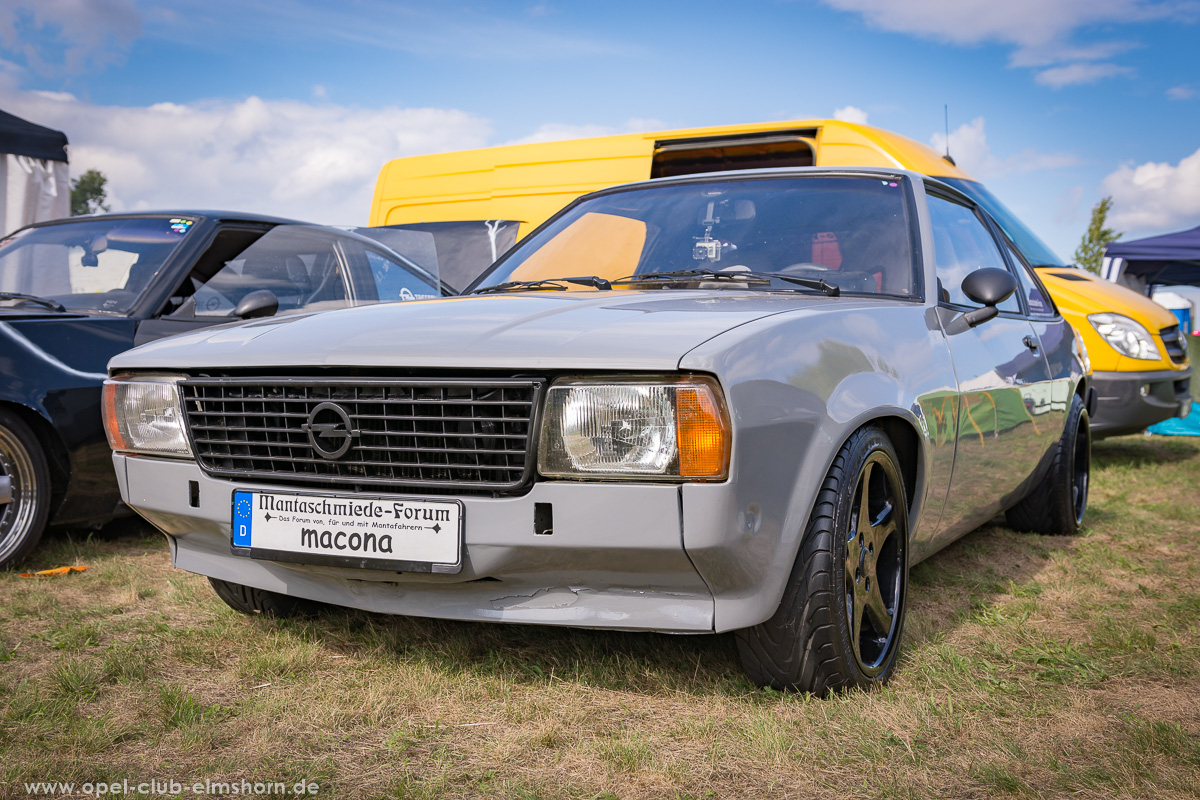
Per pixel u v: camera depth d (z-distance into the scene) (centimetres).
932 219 305
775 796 177
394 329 218
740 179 322
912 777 183
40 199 834
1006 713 216
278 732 204
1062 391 389
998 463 317
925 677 237
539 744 197
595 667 237
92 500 368
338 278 450
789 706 212
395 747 195
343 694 224
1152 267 1131
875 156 665
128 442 247
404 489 205
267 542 220
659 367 184
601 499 186
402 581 211
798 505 201
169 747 197
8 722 206
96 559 364
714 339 192
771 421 192
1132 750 194
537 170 760
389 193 830
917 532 260
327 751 195
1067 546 402
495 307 235
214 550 248
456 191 796
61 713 211
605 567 192
